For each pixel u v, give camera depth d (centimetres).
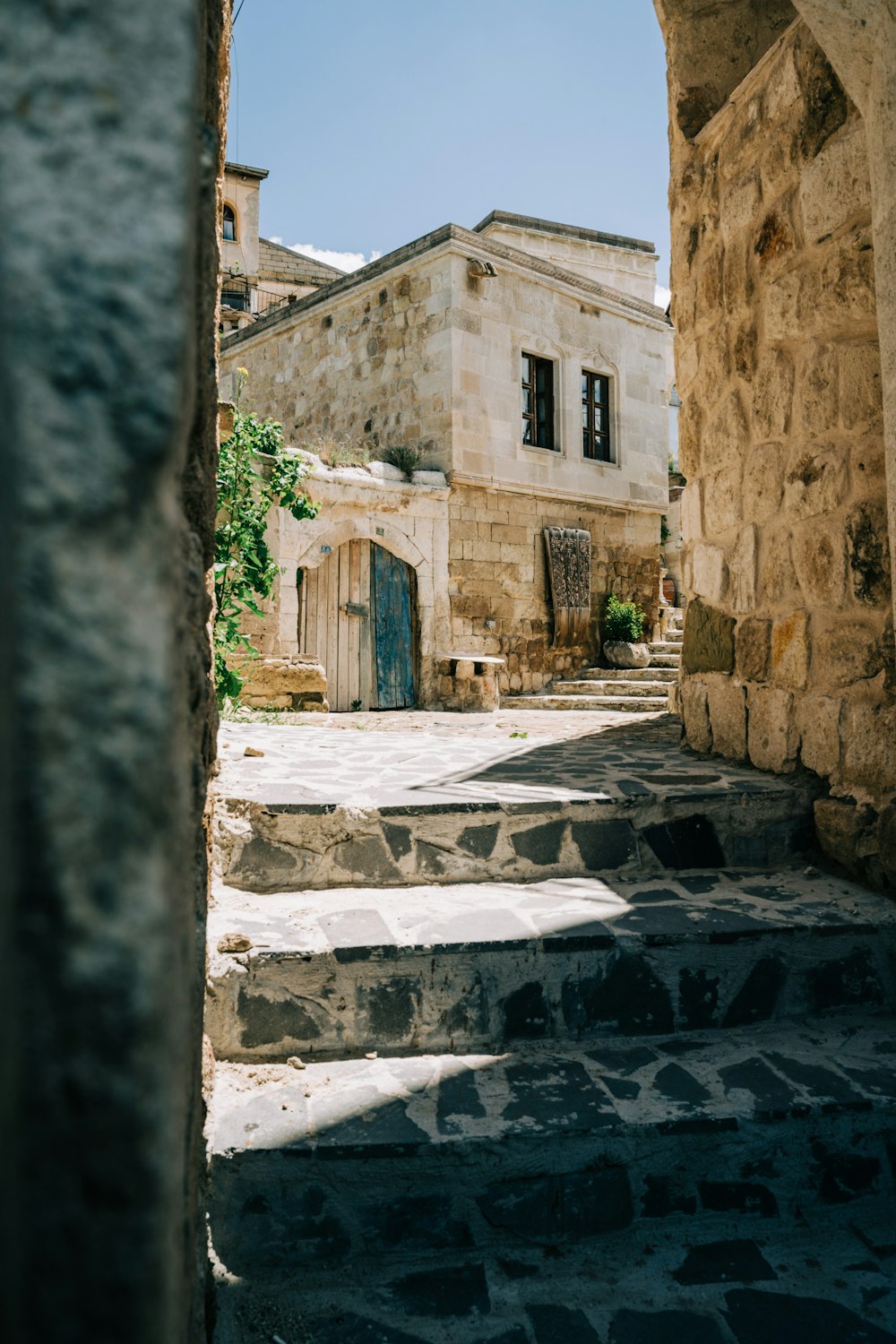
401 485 984
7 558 44
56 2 47
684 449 400
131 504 47
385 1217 160
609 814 266
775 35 373
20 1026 44
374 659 1012
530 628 1123
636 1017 207
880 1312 148
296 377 1255
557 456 1142
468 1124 166
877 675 263
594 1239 166
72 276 46
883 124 214
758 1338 142
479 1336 142
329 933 205
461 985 200
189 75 49
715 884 255
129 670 46
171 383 47
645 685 1006
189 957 76
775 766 317
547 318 1135
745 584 342
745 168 340
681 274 400
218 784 260
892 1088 182
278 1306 147
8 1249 42
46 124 47
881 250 218
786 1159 173
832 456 286
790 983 216
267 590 571
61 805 44
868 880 253
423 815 252
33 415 46
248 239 2419
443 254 1015
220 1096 175
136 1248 44
